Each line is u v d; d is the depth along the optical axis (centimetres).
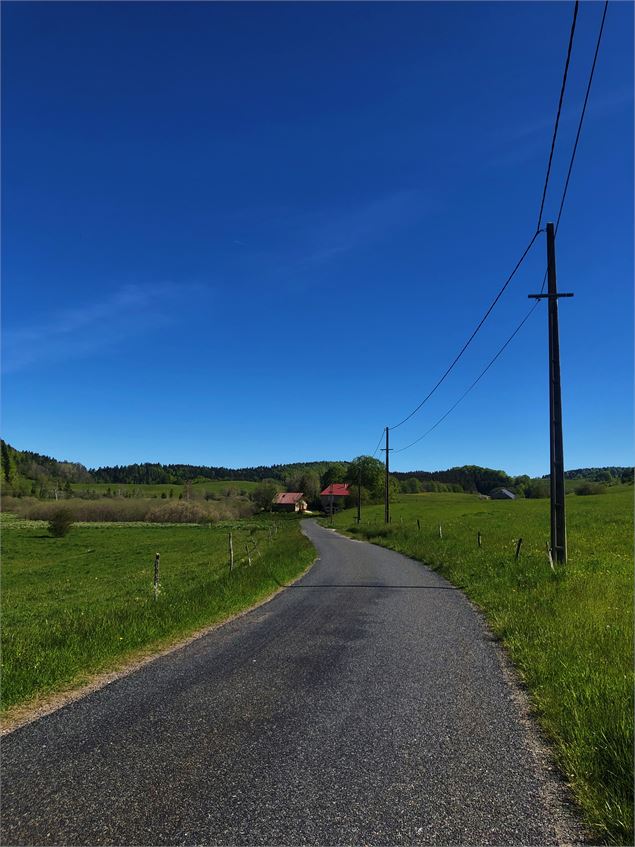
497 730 491
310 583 1634
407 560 2403
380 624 988
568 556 1702
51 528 5519
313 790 382
